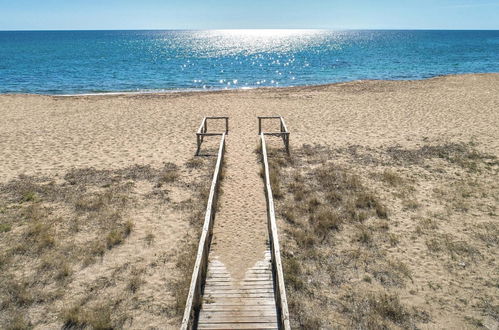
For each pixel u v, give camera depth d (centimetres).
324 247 897
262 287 711
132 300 722
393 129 1836
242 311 650
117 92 3266
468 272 810
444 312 702
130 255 858
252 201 1057
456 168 1366
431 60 5897
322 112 2195
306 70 4931
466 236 941
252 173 1260
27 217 1023
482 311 705
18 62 5803
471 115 2053
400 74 4362
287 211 1043
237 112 2206
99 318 671
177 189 1192
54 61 6034
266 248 839
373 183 1247
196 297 649
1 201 1110
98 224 985
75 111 2269
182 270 807
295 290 751
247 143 1598
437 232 959
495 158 1447
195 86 3688
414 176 1303
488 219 1020
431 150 1541
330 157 1480
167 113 2192
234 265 777
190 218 1017
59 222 995
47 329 655
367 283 776
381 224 992
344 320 679
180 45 11806
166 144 1625
